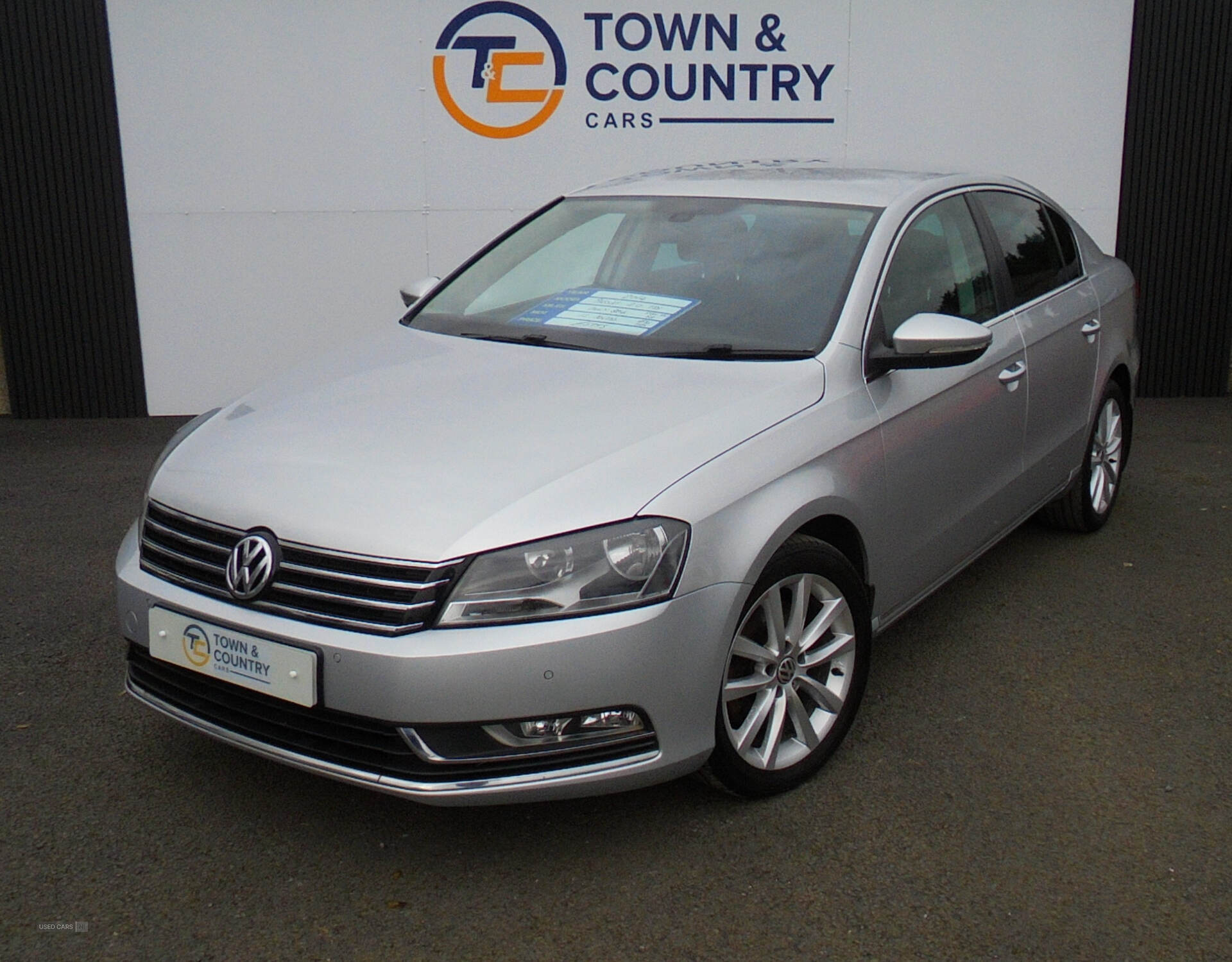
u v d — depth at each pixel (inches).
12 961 100.6
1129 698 148.8
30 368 297.0
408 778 105.3
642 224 161.8
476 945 103.6
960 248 163.6
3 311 293.0
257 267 295.7
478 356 141.9
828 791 127.4
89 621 173.0
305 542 107.7
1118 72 298.8
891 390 138.0
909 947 102.9
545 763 106.0
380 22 285.9
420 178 294.8
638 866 114.5
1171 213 306.0
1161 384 317.1
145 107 284.7
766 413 123.5
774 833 119.8
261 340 299.7
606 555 105.5
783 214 155.6
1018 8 295.3
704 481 112.4
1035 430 174.2
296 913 107.7
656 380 129.7
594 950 102.9
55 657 160.2
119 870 113.4
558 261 162.7
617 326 144.1
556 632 103.1
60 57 280.4
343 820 122.4
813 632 126.2
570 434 117.2
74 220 289.0
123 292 294.0
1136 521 217.6
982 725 142.0
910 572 144.9
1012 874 112.9
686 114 297.4
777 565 118.8
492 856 116.3
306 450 118.9
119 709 145.6
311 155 291.1
